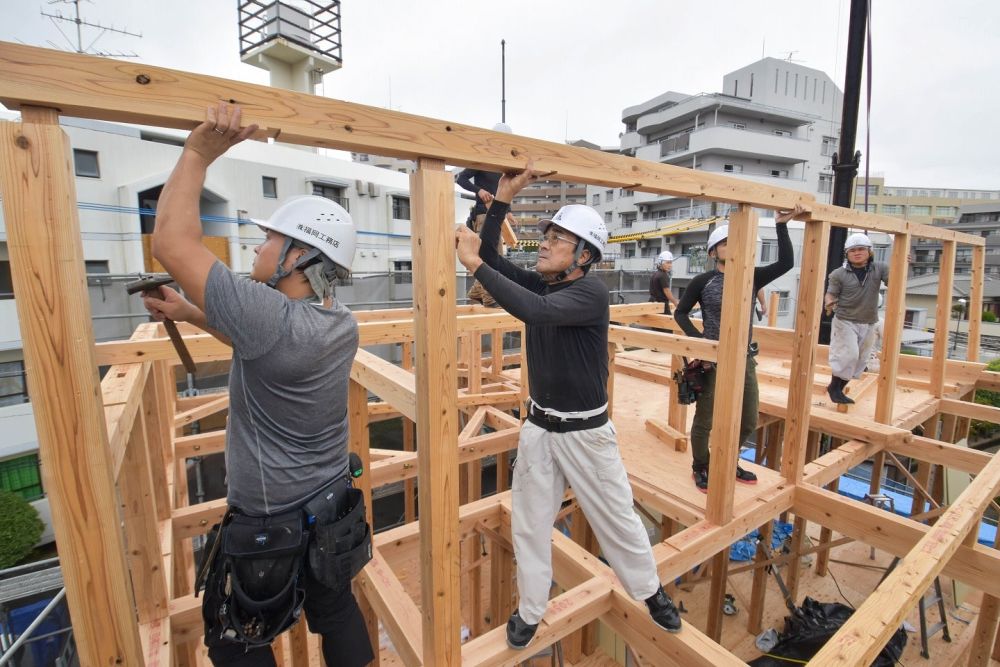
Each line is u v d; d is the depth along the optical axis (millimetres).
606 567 2342
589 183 1767
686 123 28141
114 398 1779
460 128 1389
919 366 5574
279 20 13227
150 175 10375
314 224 1287
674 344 2908
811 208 2730
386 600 2168
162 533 2781
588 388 1742
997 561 2588
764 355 6637
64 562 1070
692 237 25391
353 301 12141
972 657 3609
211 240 9984
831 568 5504
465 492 6594
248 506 1277
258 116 1095
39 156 944
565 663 3455
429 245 1389
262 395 1238
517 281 1940
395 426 11859
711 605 4004
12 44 888
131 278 8898
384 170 15547
